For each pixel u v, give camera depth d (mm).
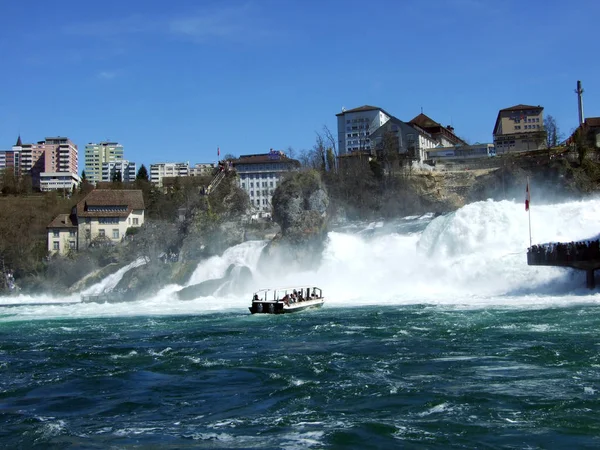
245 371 37406
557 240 86625
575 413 26672
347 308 69562
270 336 50375
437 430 25266
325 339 47531
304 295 76000
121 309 82125
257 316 65812
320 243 104188
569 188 122125
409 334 47625
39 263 141375
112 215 152000
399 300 76062
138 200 156875
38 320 70188
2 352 46969
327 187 139250
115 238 151750
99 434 26859
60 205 189625
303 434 25547
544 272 78312
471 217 91562
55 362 42562
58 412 30609
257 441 25000
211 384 34844
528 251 72938
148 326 60750
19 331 59969
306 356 40875
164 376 37312
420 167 151500
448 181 142125
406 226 107875
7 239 145500
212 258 111375
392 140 151875
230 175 137125
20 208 181750
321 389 32375
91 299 100000
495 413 27078
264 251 107250
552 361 36031
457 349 40812
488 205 92250
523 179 128500
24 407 31688
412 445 23734
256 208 187125
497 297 72125
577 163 130000
